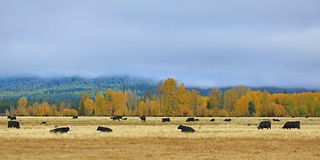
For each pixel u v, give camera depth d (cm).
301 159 3569
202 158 3591
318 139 5156
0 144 4506
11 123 7594
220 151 4066
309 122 11575
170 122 11294
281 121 12488
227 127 8081
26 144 4522
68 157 3600
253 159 3550
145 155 3747
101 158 3556
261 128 7375
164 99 18125
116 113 19550
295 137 5325
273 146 4491
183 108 18012
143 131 6253
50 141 4797
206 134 5612
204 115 19025
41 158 3538
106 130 6359
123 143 4691
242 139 5141
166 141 4912
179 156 3697
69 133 5700
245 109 19625
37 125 9081
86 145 4484
